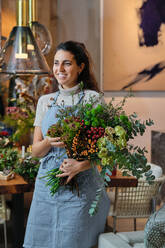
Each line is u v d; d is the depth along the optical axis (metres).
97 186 2.56
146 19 5.10
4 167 3.27
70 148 2.35
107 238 2.45
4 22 6.63
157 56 4.97
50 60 4.61
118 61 5.64
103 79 5.96
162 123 4.97
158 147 4.81
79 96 2.54
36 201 2.58
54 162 2.52
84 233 2.51
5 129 4.50
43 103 2.68
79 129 2.24
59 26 6.41
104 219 2.72
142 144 5.23
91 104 2.36
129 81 5.45
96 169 2.59
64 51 2.51
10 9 6.66
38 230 2.56
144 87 5.21
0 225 4.30
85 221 2.50
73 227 2.47
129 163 2.18
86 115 2.25
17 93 4.62
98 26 6.05
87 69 2.65
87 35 6.16
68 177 2.41
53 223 2.53
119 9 5.57
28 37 3.59
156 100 5.07
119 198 3.32
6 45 3.59
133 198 3.38
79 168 2.37
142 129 2.32
